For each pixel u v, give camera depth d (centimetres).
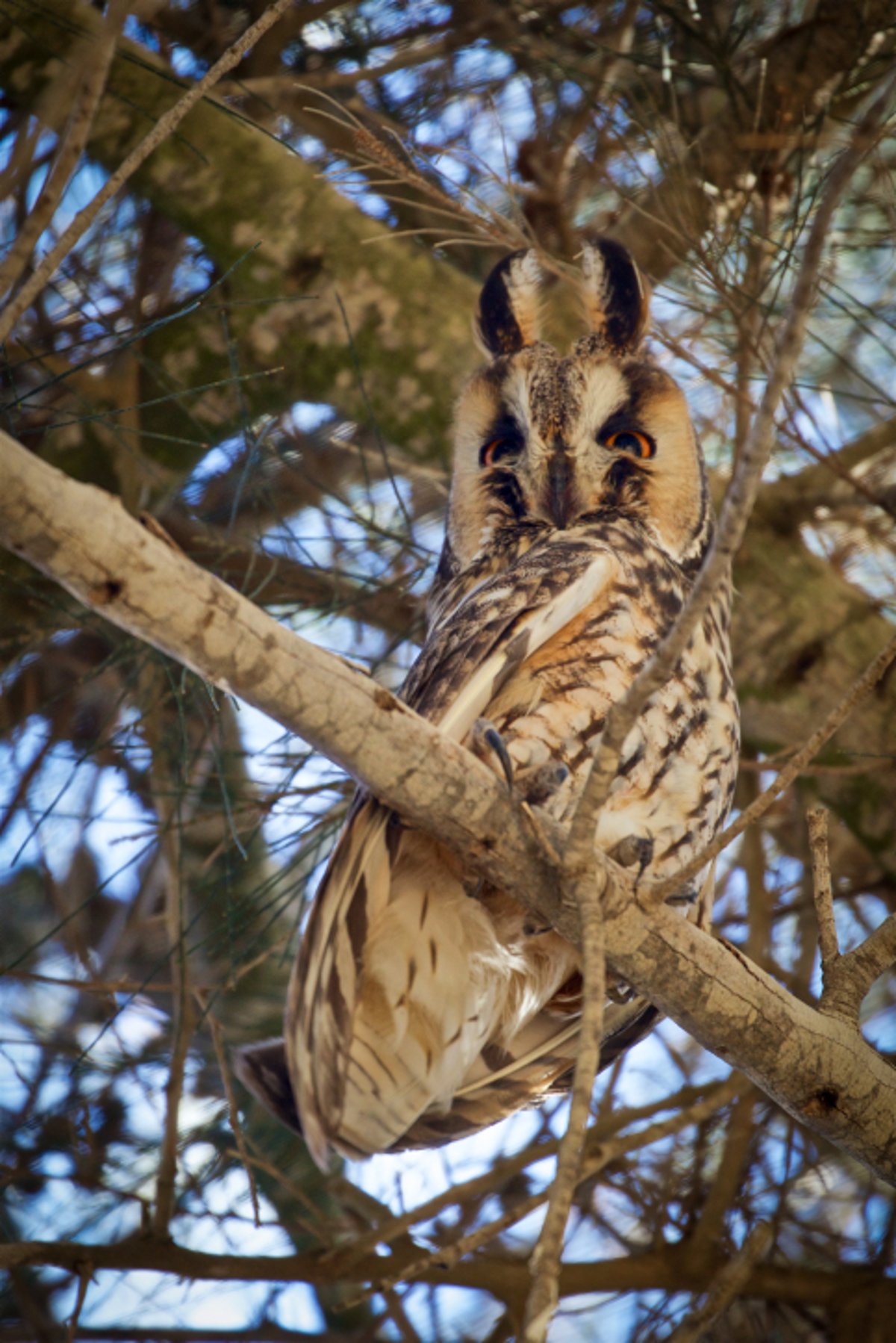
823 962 544
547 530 755
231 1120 690
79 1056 782
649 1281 830
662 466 755
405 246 887
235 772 838
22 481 376
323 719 440
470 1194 769
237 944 771
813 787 875
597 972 402
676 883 481
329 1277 763
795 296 334
